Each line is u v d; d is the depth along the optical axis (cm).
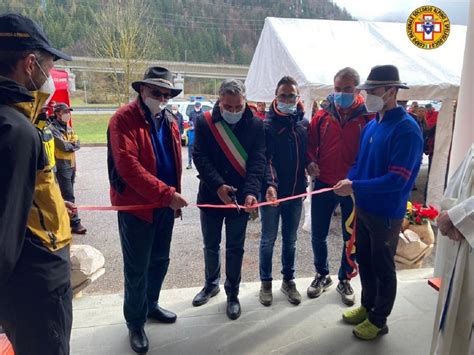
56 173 478
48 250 141
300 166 289
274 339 248
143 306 238
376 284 253
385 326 252
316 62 567
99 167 998
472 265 174
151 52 2222
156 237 249
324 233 304
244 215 265
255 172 257
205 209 271
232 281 276
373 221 237
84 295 311
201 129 259
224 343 244
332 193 295
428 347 242
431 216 384
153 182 211
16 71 133
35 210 139
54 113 491
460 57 636
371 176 242
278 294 307
